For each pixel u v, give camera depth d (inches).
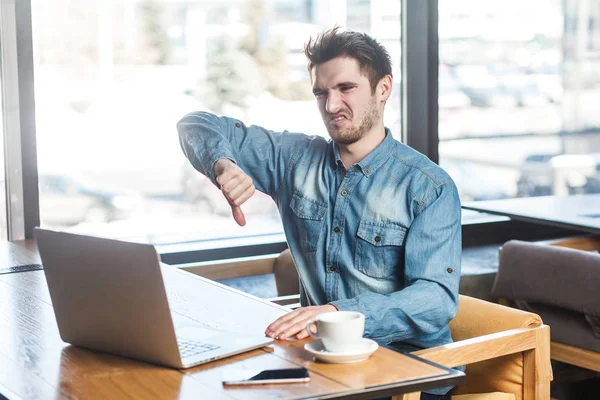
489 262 147.6
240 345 69.0
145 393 59.8
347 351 65.6
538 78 164.1
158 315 63.7
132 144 137.0
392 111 156.3
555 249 120.2
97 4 132.3
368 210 88.7
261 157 97.7
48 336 75.2
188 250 140.0
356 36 88.2
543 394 87.8
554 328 120.7
